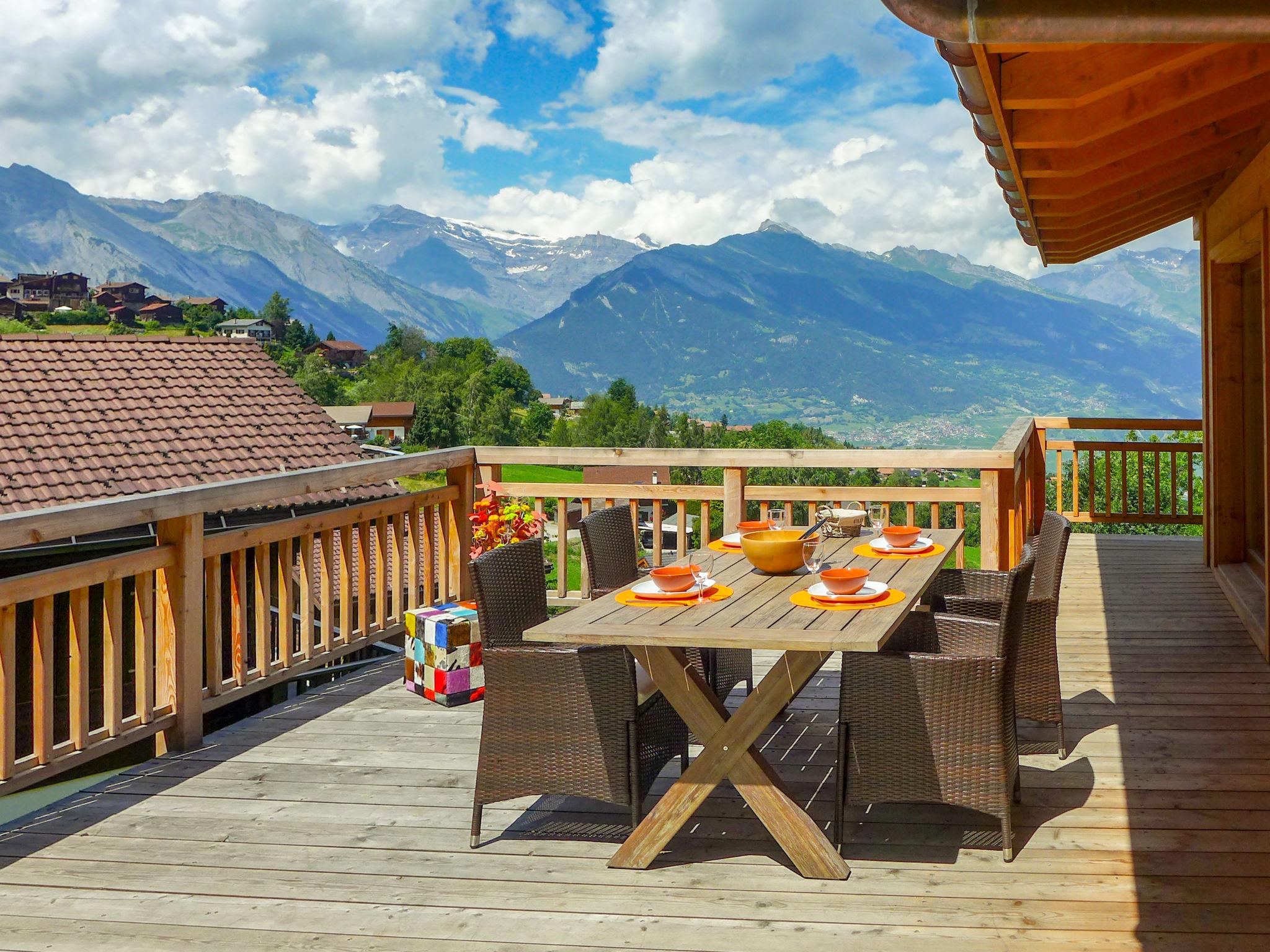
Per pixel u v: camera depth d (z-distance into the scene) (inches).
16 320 6053.2
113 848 120.0
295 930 99.6
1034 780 135.9
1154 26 67.0
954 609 140.6
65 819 129.3
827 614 109.0
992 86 123.3
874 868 111.2
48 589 133.9
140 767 148.9
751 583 130.0
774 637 98.5
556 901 105.0
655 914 101.7
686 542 146.9
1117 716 163.2
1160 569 301.0
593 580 157.6
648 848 112.3
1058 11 67.9
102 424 467.2
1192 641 213.9
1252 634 215.0
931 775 112.5
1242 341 275.1
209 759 151.8
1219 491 281.9
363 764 148.9
